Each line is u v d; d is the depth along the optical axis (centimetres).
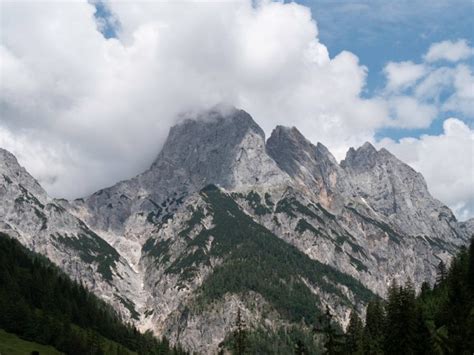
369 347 15212
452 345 12319
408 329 12262
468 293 16050
